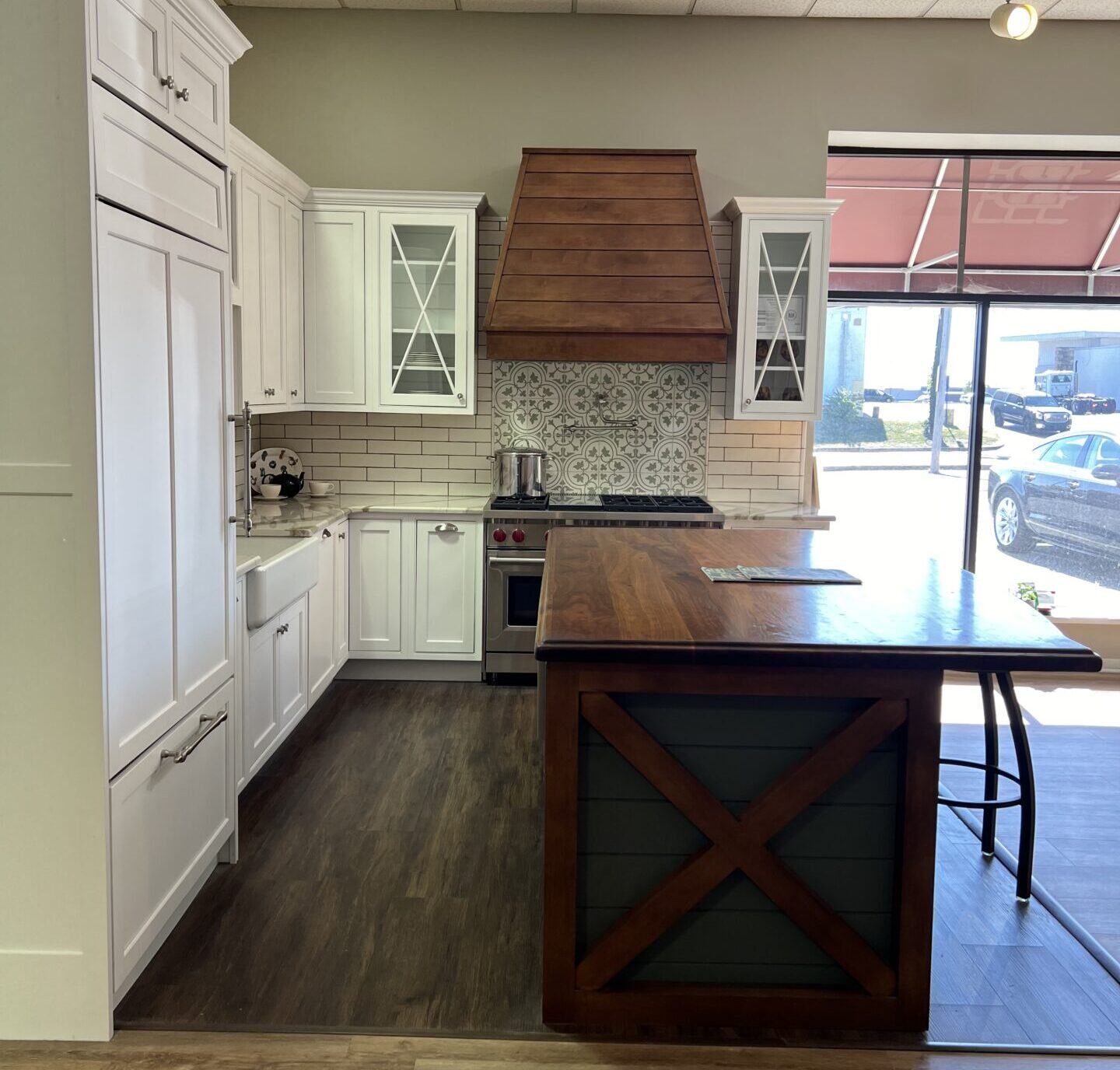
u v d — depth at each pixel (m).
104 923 2.27
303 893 2.99
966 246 5.65
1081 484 5.87
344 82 5.30
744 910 2.42
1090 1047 2.34
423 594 5.09
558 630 2.29
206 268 2.81
